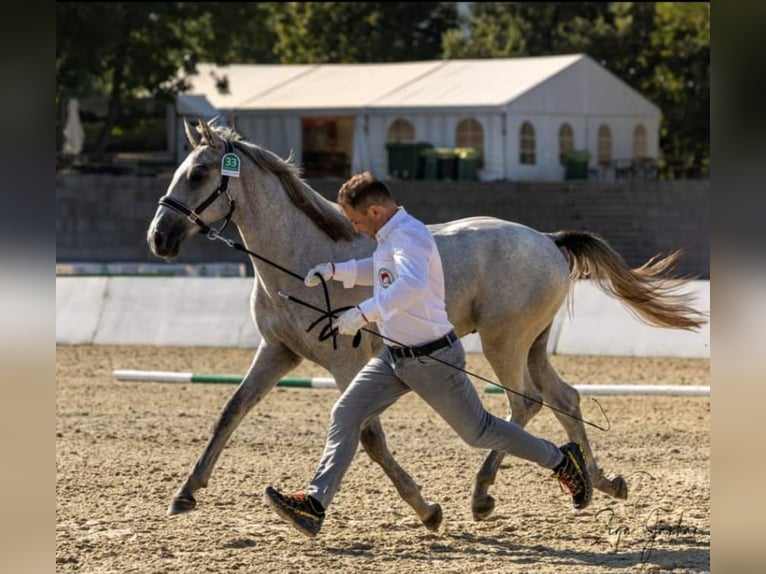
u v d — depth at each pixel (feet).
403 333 31.04
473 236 37.60
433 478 42.80
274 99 161.99
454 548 33.47
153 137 167.94
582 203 147.23
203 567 30.81
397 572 30.60
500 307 37.40
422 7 239.30
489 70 160.97
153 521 36.01
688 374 66.54
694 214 144.87
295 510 30.83
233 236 139.13
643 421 53.88
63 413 55.26
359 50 233.14
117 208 144.87
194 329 78.28
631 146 166.09
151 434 50.44
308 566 31.14
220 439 35.24
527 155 152.56
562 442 49.55
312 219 35.96
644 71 210.38
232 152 35.17
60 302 80.84
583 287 76.02
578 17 217.36
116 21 154.40
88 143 168.66
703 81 200.75
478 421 31.76
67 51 155.12
